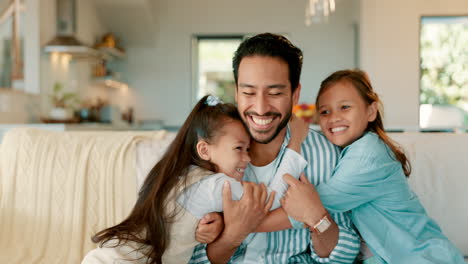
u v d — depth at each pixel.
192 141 1.31
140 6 5.88
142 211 1.25
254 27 6.63
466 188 1.60
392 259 1.21
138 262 1.20
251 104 1.20
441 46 5.57
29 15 4.30
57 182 1.68
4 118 3.79
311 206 1.18
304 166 1.29
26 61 4.27
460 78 5.55
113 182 1.66
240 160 1.27
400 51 5.49
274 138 1.27
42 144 1.74
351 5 6.44
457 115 5.58
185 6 6.70
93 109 5.30
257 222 1.20
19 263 1.55
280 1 6.59
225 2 6.66
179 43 6.72
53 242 1.64
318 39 6.55
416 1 5.46
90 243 1.62
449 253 1.17
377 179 1.26
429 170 1.61
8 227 1.67
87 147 1.72
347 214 1.38
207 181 1.21
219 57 6.78
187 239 1.22
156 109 6.75
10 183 1.70
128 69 6.74
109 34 6.00
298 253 1.35
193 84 6.74
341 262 1.28
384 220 1.27
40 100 4.42
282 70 1.19
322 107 1.38
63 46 4.43
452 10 5.42
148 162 1.68
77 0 5.28
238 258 1.33
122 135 1.77
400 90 5.49
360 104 1.33
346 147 1.34
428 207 1.59
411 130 4.32
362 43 5.55
